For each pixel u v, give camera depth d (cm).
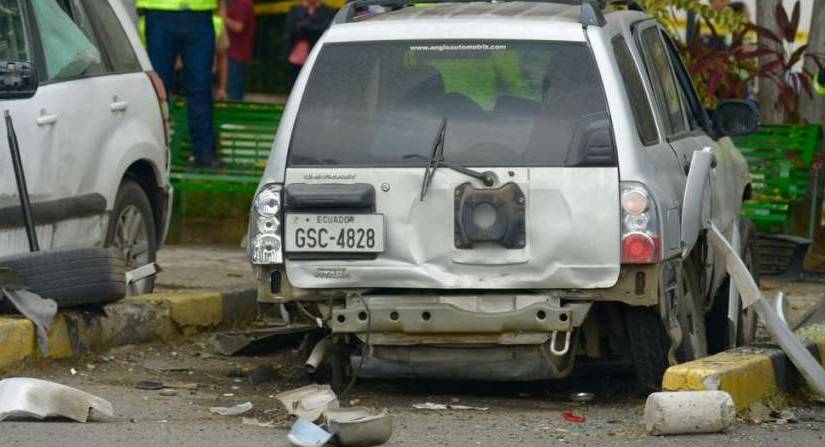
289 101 1755
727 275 2031
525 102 1716
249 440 1470
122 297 1991
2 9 2030
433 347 1711
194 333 2238
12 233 1980
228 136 3328
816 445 1480
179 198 3266
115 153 2197
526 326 1670
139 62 2325
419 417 1642
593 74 1716
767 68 3136
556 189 1677
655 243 1666
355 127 1728
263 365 2044
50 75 2083
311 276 1711
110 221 2205
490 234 1669
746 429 1574
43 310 1864
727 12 3131
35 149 2009
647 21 1995
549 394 1862
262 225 1720
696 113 2139
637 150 1689
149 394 1786
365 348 1723
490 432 1544
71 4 2170
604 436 1527
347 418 1454
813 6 3222
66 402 1563
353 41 1772
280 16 4966
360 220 1700
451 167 1684
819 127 3027
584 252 1672
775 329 1764
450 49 1750
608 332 1789
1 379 1803
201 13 3231
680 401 1527
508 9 1844
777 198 3016
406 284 1695
